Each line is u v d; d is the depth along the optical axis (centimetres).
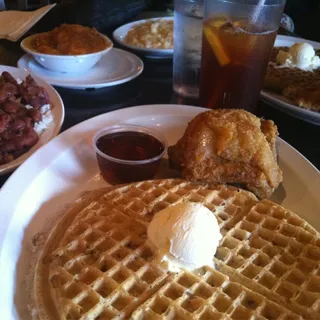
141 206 31
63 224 30
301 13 124
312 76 52
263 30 40
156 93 51
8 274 25
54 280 25
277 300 25
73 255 27
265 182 33
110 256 27
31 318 23
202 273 26
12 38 56
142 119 41
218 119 33
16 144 36
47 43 53
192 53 47
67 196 34
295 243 29
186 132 35
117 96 50
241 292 25
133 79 54
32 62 54
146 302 24
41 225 30
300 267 27
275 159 35
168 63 61
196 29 46
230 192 33
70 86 48
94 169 37
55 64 50
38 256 27
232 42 39
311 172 35
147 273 26
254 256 28
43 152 35
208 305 24
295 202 35
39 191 32
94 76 52
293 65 56
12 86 42
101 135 37
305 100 44
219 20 41
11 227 27
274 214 32
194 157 33
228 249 28
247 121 33
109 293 25
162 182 34
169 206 28
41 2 82
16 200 29
